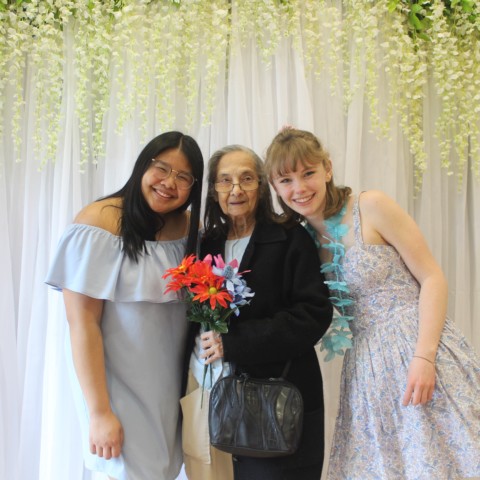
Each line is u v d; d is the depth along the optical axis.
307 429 1.36
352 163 2.08
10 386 1.97
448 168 2.24
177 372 1.48
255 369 1.37
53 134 1.96
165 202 1.40
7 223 2.02
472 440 1.26
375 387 1.37
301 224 1.58
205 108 2.04
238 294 1.30
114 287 1.35
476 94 2.11
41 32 1.92
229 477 1.49
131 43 1.92
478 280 2.20
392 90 2.08
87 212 1.41
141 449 1.38
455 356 1.35
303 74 2.03
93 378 1.32
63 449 1.91
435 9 1.99
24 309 2.03
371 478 1.34
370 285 1.42
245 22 1.98
